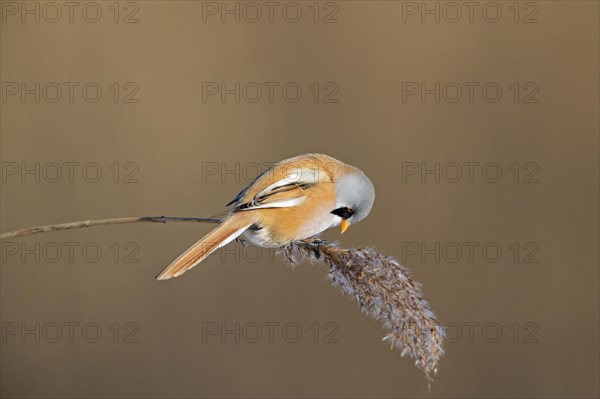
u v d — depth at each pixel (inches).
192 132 504.7
